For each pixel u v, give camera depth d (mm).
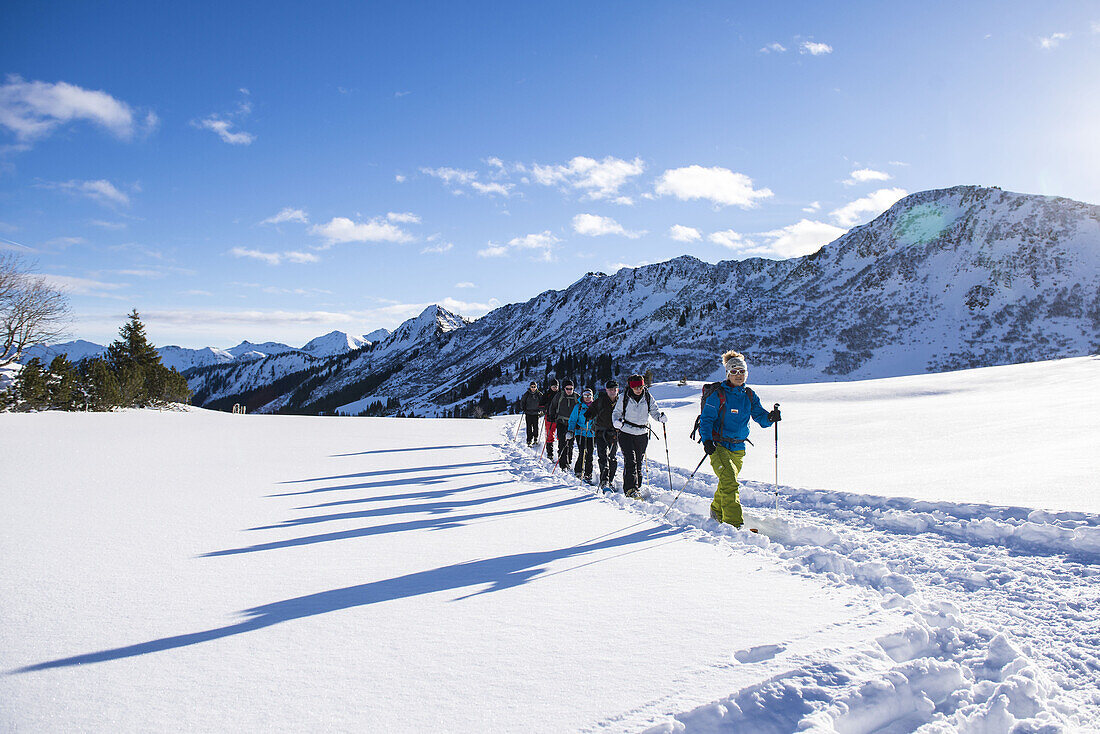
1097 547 5141
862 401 33438
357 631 3760
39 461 12180
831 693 2959
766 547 5852
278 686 3018
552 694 2928
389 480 10422
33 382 32094
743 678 3055
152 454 13922
